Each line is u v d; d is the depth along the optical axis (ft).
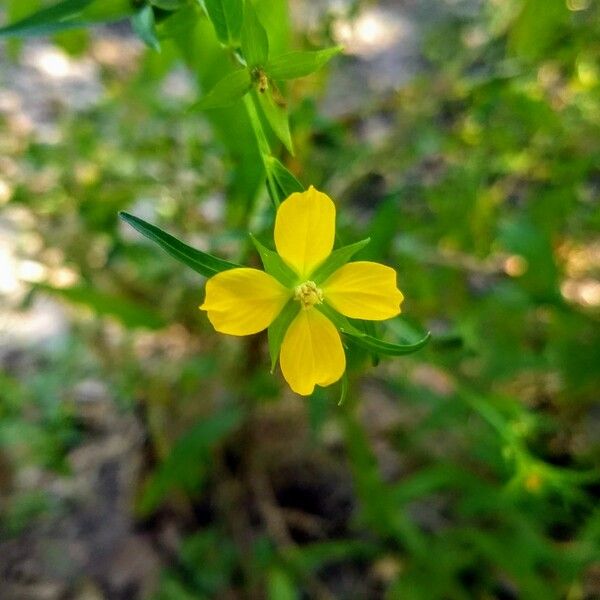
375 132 0.61
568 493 0.33
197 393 0.50
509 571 0.42
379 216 0.33
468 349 0.40
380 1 0.85
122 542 0.48
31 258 0.47
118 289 0.49
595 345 0.44
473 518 0.51
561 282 0.49
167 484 0.42
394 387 0.45
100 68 0.53
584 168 0.45
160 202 0.47
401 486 0.43
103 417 0.54
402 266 0.43
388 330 0.35
